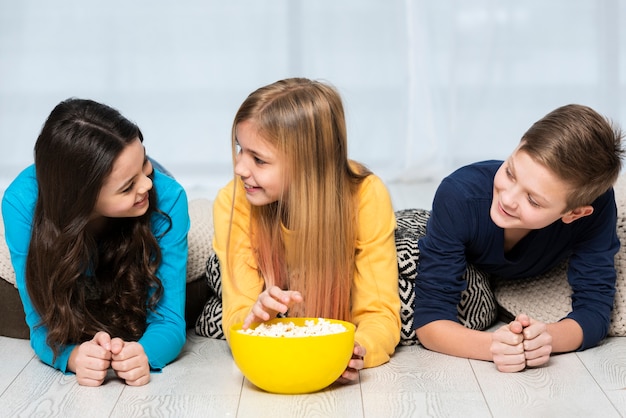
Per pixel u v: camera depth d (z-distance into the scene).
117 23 4.45
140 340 1.64
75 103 1.58
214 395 1.51
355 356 1.55
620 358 1.67
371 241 1.70
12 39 4.43
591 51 4.45
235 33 4.47
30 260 1.60
